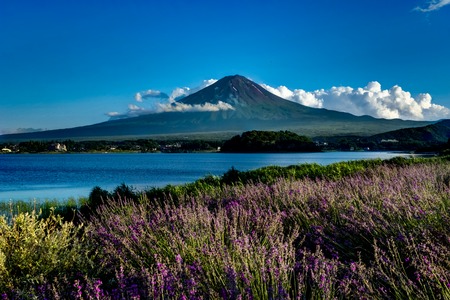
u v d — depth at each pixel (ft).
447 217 17.90
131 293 12.55
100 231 20.48
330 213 23.52
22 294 13.74
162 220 22.21
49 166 361.30
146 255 17.21
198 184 47.09
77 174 233.96
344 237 19.16
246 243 15.57
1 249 16.05
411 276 14.80
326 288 12.17
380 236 18.06
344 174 52.65
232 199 32.12
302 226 22.38
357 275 13.93
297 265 14.87
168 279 13.02
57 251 16.55
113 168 318.65
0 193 116.57
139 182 163.43
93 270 16.03
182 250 16.42
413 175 40.60
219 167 325.42
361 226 19.03
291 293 13.48
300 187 29.91
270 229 19.62
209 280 13.70
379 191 27.17
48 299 13.74
